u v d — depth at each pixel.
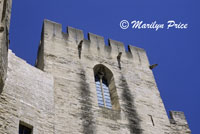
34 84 27.83
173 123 34.72
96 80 35.44
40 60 35.12
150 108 34.53
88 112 30.61
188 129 34.88
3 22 22.17
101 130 30.00
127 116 32.47
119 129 30.97
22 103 25.23
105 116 31.30
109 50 38.91
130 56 39.78
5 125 22.84
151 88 36.91
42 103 26.92
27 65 28.72
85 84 32.84
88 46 37.66
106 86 35.56
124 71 37.16
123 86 35.34
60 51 35.00
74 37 37.66
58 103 29.80
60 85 31.45
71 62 34.44
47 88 28.72
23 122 24.20
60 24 38.31
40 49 36.66
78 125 29.17
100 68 36.41
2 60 21.73
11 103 24.45
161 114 34.62
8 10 23.78
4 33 22.16
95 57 36.84
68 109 29.83
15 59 27.94
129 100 34.16
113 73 36.22
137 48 41.62
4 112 23.48
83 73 33.91
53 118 26.58
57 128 27.92
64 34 37.31
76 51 36.06
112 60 37.88
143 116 33.34
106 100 34.06
